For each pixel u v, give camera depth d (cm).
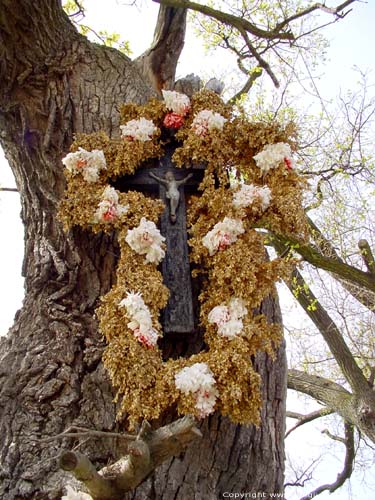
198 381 306
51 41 437
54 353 377
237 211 348
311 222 643
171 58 496
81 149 365
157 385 310
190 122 386
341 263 621
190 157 376
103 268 398
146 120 380
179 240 356
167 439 272
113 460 345
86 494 295
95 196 357
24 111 436
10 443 350
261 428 388
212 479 363
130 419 308
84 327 386
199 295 357
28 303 409
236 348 318
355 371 724
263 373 404
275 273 340
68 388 367
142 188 380
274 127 373
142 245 340
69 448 347
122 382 313
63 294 396
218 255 342
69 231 401
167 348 365
